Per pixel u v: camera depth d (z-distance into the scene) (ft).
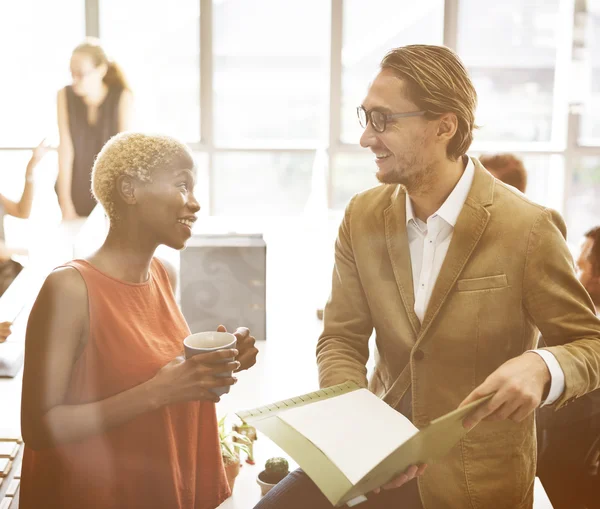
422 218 3.71
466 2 14.70
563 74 15.07
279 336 5.73
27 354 2.70
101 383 2.79
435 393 3.64
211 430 3.30
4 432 4.36
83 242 3.73
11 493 3.95
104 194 2.78
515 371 3.10
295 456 2.91
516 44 14.96
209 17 13.38
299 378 4.79
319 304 7.03
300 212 14.03
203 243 5.45
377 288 3.79
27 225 5.09
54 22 6.59
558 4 14.82
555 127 15.19
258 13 14.44
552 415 4.21
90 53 4.20
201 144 14.16
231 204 13.94
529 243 3.43
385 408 3.34
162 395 2.74
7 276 5.31
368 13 14.66
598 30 14.88
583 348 3.30
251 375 4.80
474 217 3.50
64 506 2.86
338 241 4.07
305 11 14.57
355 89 15.03
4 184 5.03
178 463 3.05
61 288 2.68
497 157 6.45
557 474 4.27
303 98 14.96
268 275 8.47
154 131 2.85
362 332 4.09
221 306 5.48
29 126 4.89
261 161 14.69
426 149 3.45
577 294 3.45
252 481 4.00
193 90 13.76
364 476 2.61
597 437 4.21
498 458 3.67
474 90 3.51
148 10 12.72
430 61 3.36
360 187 15.07
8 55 5.45
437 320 3.58
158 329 2.99
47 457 2.83
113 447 2.85
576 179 15.24
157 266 3.16
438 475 3.65
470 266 3.50
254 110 14.83
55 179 4.38
